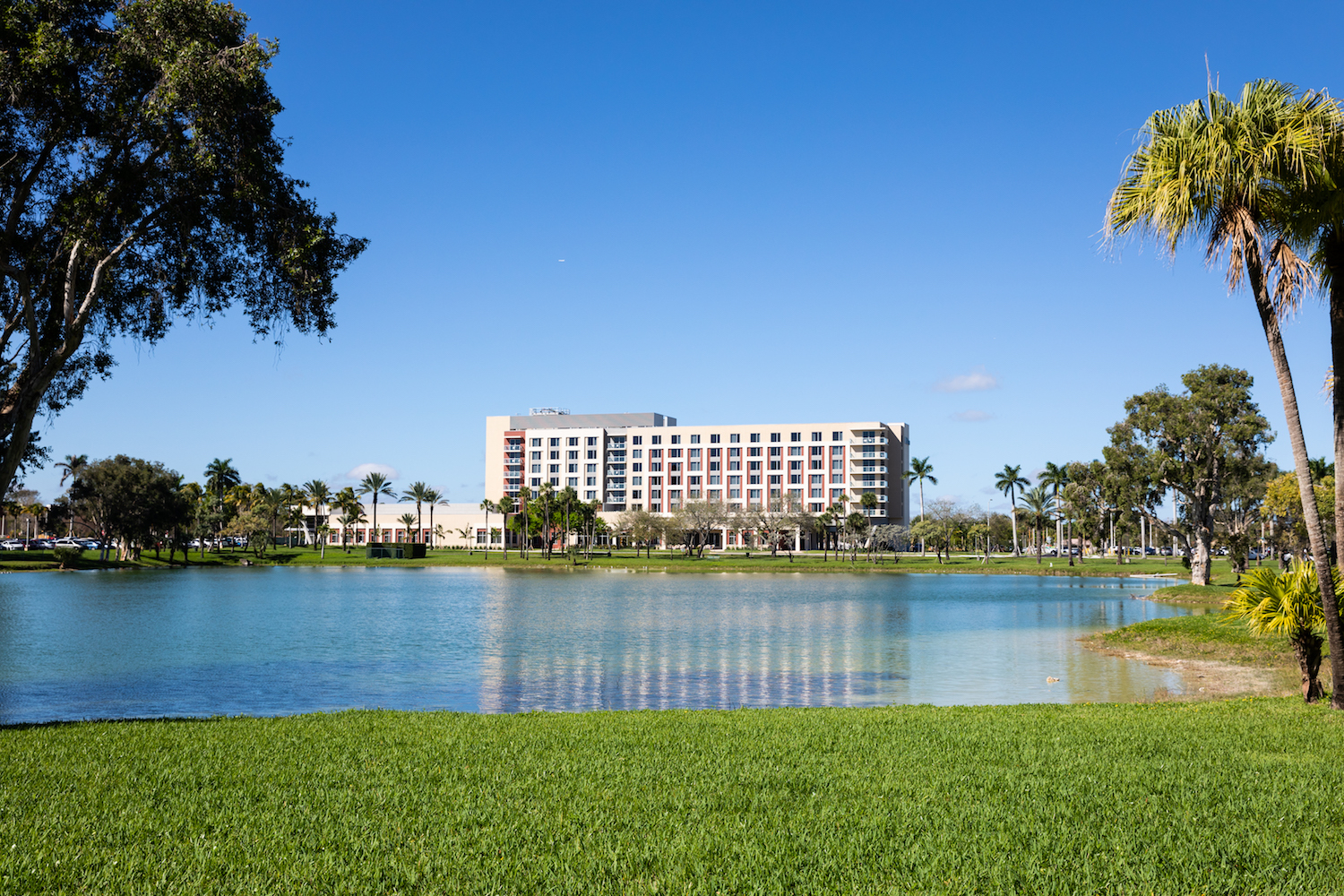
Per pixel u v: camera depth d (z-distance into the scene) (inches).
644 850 318.0
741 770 447.2
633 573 5319.9
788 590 3617.1
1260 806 372.2
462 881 290.8
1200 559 2893.7
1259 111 569.6
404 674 1266.0
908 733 563.5
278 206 736.3
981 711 706.8
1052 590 3555.6
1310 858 308.7
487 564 6146.7
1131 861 306.5
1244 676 1169.4
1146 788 404.5
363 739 550.3
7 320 743.7
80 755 494.0
